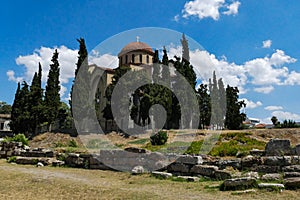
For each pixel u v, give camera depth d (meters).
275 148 12.69
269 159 11.19
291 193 8.15
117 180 12.16
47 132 34.59
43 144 29.72
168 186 10.39
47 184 10.90
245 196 8.23
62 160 18.19
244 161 11.92
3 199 8.70
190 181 11.28
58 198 8.82
